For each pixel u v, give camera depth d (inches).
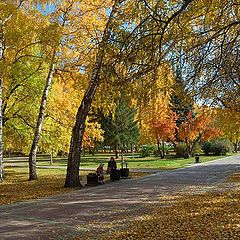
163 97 332.8
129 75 318.3
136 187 733.3
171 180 869.2
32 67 892.0
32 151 940.0
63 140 1045.8
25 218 434.9
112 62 320.2
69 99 1024.9
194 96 332.2
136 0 311.4
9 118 982.4
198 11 308.7
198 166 1393.9
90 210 481.7
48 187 757.9
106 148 3405.5
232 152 2824.8
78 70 818.8
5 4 687.1
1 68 684.7
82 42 769.6
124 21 315.3
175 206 503.2
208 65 321.1
